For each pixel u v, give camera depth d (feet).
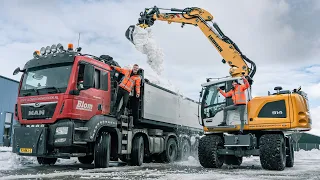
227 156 35.86
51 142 25.13
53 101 25.77
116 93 31.48
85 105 26.91
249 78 31.86
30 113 26.61
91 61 28.63
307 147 151.43
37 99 26.55
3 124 75.15
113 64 32.89
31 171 25.45
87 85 25.67
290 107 28.55
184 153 45.52
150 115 36.65
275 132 30.76
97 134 27.73
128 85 31.86
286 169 30.66
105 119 28.60
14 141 26.05
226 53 40.01
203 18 42.45
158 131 38.99
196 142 49.67
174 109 43.32
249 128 29.89
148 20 44.16
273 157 28.09
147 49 43.45
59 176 21.49
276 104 29.22
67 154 25.89
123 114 32.27
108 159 28.68
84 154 27.78
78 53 27.91
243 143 29.50
